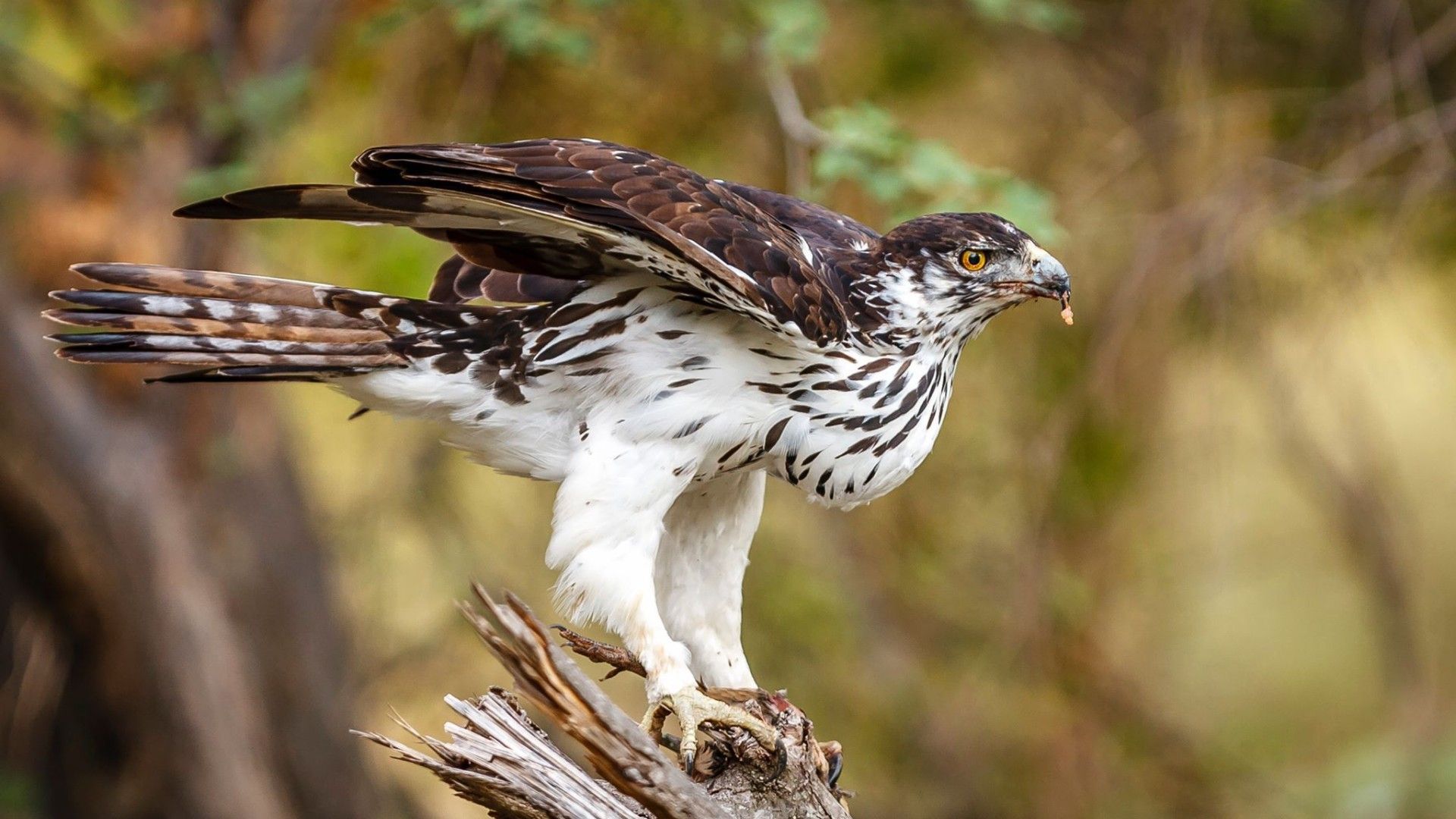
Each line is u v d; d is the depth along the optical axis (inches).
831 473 266.2
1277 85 507.5
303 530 559.8
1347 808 508.1
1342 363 539.8
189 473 517.7
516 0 402.9
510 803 224.1
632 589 252.8
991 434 545.6
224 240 485.1
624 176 241.6
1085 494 526.9
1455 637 601.6
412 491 604.1
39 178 483.8
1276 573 625.3
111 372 501.4
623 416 255.9
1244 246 455.5
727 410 255.9
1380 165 481.4
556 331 257.4
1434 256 516.4
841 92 538.6
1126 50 519.8
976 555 558.6
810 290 247.3
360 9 501.4
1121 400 509.0
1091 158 525.7
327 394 633.0
